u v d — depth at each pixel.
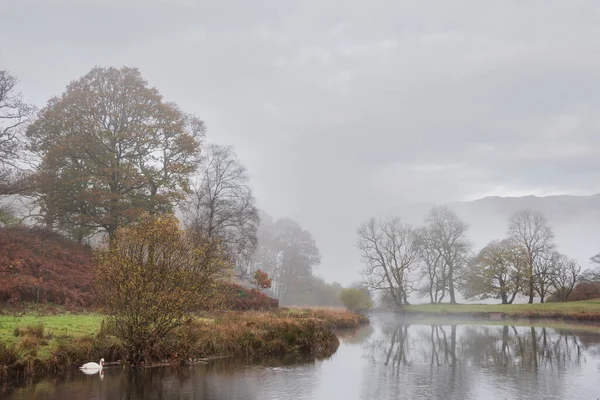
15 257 29.16
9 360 13.06
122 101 40.78
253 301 39.62
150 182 40.34
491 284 63.69
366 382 15.19
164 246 16.28
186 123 45.34
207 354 18.42
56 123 38.91
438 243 65.56
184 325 17.08
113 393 12.38
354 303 56.59
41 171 36.84
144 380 14.05
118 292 15.75
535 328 38.91
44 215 38.06
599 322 45.66
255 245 45.91
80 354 14.98
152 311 15.76
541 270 63.66
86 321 20.31
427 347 25.84
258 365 17.77
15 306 23.39
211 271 17.42
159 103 42.41
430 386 14.70
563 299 67.56
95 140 39.28
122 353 16.00
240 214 44.97
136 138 39.75
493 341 28.89
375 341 29.47
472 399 12.95
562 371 17.66
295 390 13.63
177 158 42.62
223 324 21.34
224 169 46.19
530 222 65.19
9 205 38.78
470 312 57.28
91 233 39.44
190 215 44.47
